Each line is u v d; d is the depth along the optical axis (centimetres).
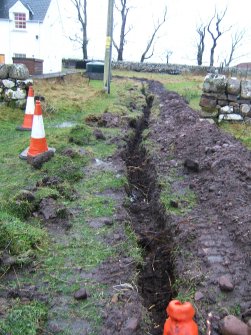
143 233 408
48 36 2803
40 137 548
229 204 405
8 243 318
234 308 269
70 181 478
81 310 264
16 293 273
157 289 330
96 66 2123
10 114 839
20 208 382
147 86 1764
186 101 1165
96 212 405
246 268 312
